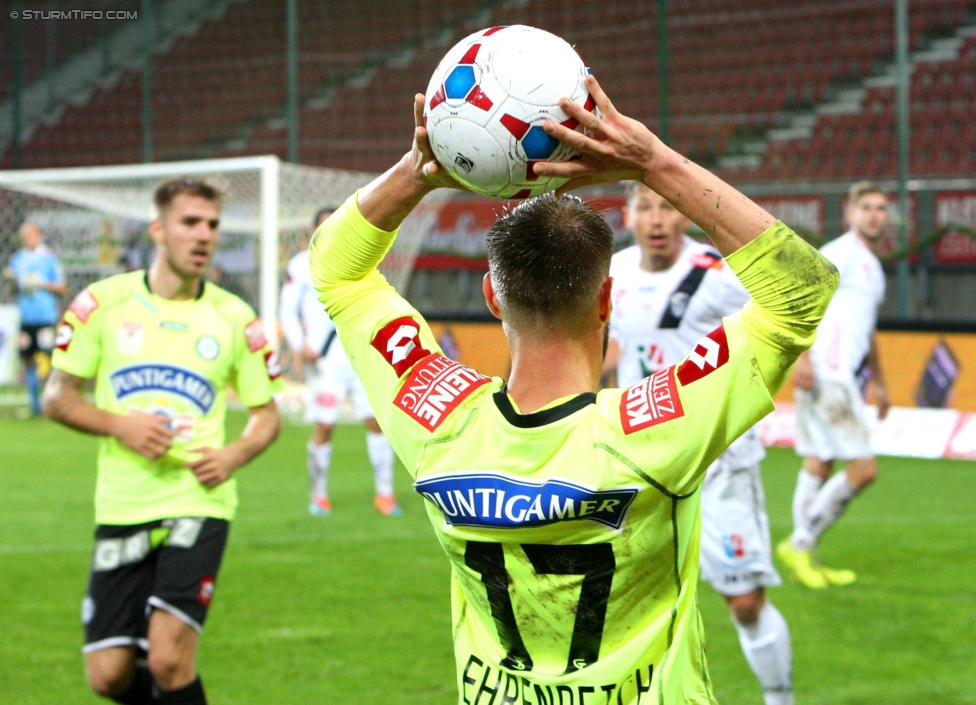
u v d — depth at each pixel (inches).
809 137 1632.6
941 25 1689.2
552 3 1984.5
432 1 2081.7
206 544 368.2
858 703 436.5
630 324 446.9
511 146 179.9
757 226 174.4
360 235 203.2
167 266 391.5
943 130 1576.0
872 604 587.8
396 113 2003.0
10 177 1322.6
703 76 1781.5
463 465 186.9
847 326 675.4
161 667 352.5
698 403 176.4
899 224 1251.8
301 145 2017.7
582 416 181.6
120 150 2148.1
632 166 176.1
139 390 383.9
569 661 189.3
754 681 469.1
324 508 848.3
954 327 1112.8
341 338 210.1
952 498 893.2
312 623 551.8
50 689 453.4
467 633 204.1
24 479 995.3
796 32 1759.4
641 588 185.2
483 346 1362.0
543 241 181.9
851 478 636.7
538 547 184.4
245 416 1430.9
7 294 1599.4
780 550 644.7
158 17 2263.8
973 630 538.0
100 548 369.4
